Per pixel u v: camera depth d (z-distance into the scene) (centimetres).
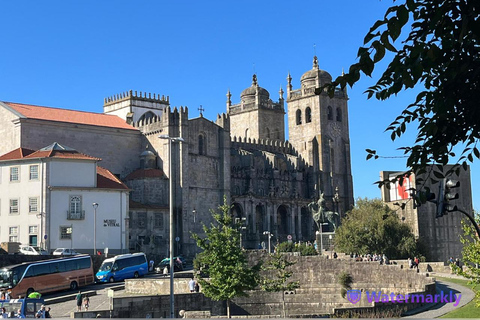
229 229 7206
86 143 14362
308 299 9088
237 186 16962
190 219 14750
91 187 11456
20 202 11231
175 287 7919
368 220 12975
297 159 18725
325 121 19412
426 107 1583
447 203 2198
